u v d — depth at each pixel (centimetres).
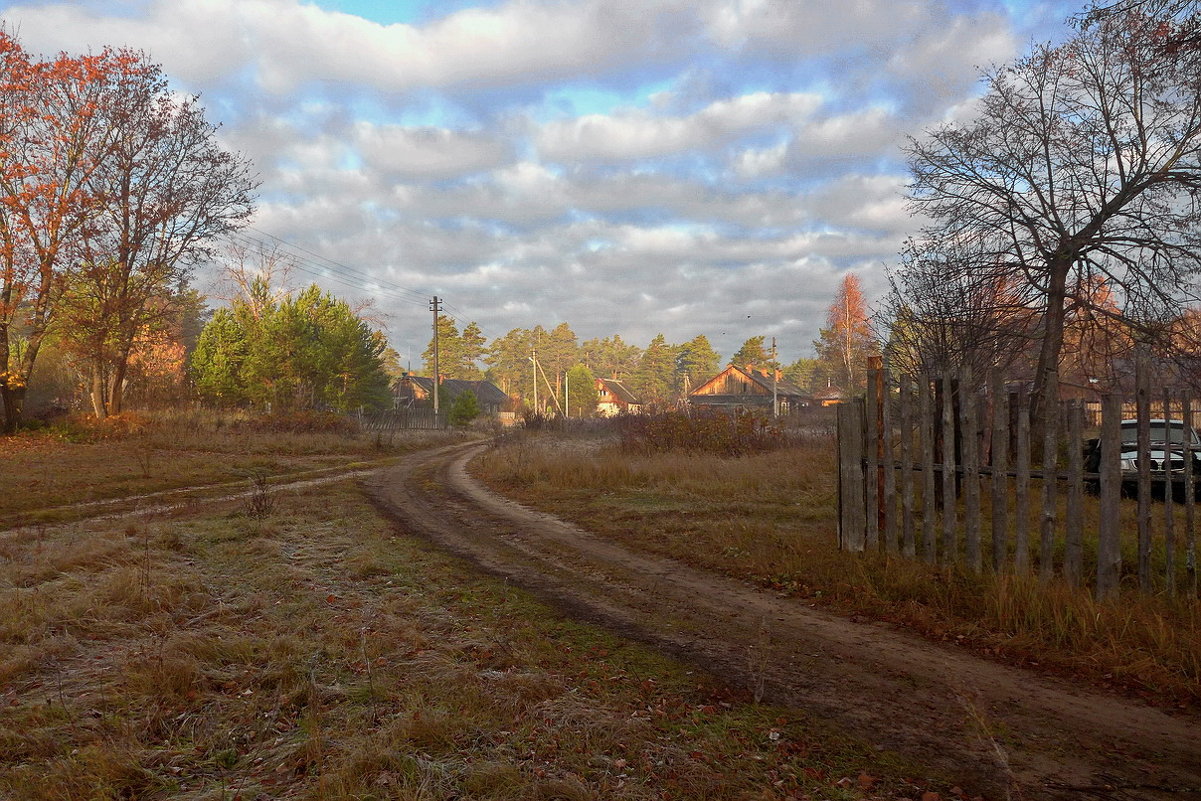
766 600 699
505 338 12444
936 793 343
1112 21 921
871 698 461
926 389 725
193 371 4619
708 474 1567
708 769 363
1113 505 591
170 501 1403
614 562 866
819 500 1237
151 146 2833
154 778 352
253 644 543
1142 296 1205
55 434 2614
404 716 407
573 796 330
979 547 676
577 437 3656
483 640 570
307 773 357
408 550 935
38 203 2625
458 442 3822
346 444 2944
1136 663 489
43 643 539
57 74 2656
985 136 1330
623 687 478
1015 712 438
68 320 2773
